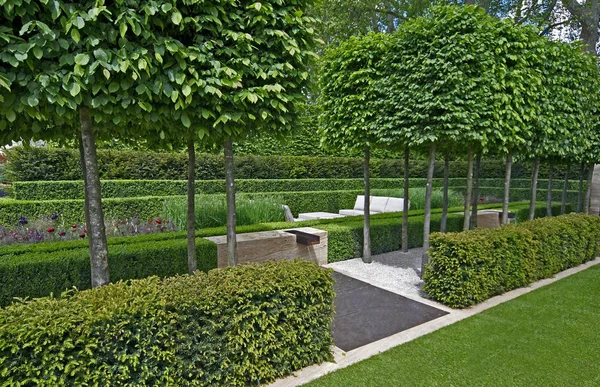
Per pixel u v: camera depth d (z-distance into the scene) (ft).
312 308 8.35
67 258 10.95
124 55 6.75
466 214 16.81
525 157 20.93
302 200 33.27
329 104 17.57
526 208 30.17
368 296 13.70
